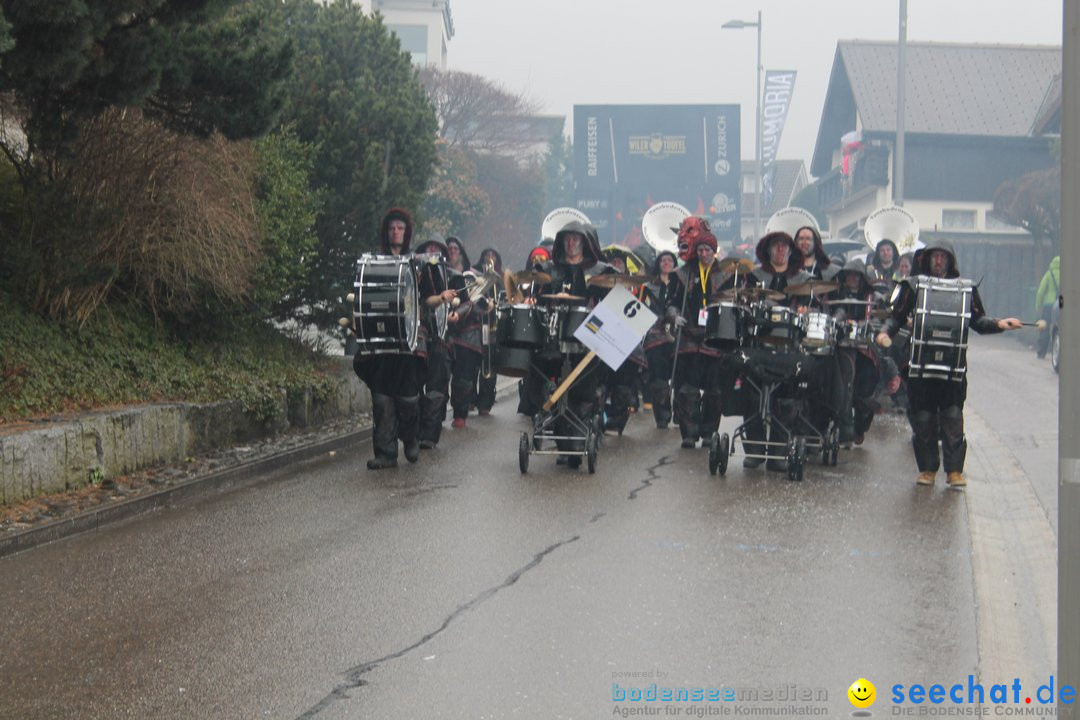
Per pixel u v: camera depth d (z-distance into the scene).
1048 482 13.16
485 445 15.53
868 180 56.91
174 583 8.54
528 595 8.15
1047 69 58.31
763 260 14.13
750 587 8.38
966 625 7.63
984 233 53.88
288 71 12.98
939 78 57.88
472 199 55.53
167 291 15.09
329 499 11.61
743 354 12.98
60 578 8.73
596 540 9.72
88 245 13.59
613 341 12.83
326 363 18.58
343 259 18.28
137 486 11.76
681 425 15.34
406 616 7.70
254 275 15.41
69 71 11.12
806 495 11.90
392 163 18.62
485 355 18.97
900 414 19.70
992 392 22.59
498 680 6.59
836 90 62.75
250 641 7.23
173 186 14.17
